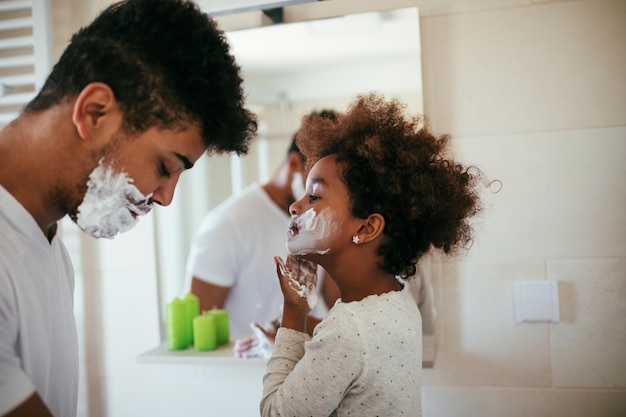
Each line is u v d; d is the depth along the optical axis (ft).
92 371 4.59
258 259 4.66
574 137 3.79
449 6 3.93
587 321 3.82
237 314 4.64
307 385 2.37
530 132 3.84
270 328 4.57
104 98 2.20
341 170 2.62
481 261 3.94
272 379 2.60
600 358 3.81
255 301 4.64
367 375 2.36
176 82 2.22
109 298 4.55
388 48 4.06
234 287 4.66
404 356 2.49
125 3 2.34
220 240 4.65
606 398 3.81
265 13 4.25
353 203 2.55
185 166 2.47
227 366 4.39
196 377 4.44
